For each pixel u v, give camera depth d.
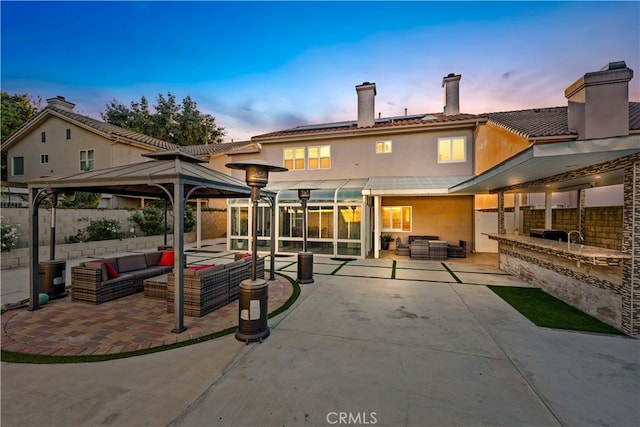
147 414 3.37
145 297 7.86
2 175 27.80
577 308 7.35
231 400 3.65
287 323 6.32
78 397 3.67
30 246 6.87
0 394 3.71
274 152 20.17
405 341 5.43
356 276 11.04
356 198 15.26
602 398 3.73
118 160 22.89
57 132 23.97
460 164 16.84
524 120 14.63
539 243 8.82
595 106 9.19
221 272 7.36
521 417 3.37
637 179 5.66
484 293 8.77
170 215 20.81
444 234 18.05
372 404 3.60
